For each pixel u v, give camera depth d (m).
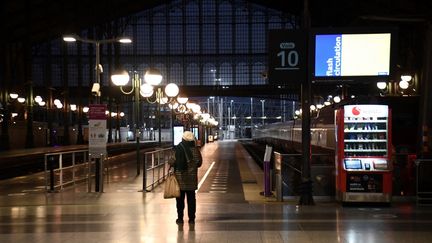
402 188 16.08
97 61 21.53
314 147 29.33
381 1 35.16
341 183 14.86
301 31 15.09
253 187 21.05
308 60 15.09
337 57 15.35
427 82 24.73
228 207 14.75
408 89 35.81
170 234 10.79
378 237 10.34
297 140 39.59
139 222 12.39
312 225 11.76
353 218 12.75
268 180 17.36
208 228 11.45
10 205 15.78
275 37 15.09
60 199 17.00
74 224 12.26
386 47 15.39
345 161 14.83
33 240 10.34
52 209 14.90
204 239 10.23
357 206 14.86
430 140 23.16
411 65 35.81
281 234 10.68
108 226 11.89
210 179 24.75
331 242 9.88
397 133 23.66
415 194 15.97
